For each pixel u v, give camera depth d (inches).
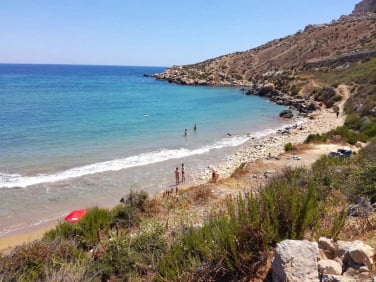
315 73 3545.8
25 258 284.0
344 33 4945.9
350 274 149.8
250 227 192.1
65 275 227.3
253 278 173.6
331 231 203.2
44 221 672.4
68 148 1222.3
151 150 1264.8
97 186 874.8
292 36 6427.2
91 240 421.1
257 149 1290.6
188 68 6161.4
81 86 4301.2
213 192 685.9
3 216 684.7
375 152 607.2
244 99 3196.4
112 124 1732.3
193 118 2050.9
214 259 194.1
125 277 257.9
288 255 151.4
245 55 6156.5
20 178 900.6
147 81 5620.1
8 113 1951.3
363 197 287.7
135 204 578.9
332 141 1220.5
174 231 327.3
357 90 2346.2
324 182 415.2
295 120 2101.4
